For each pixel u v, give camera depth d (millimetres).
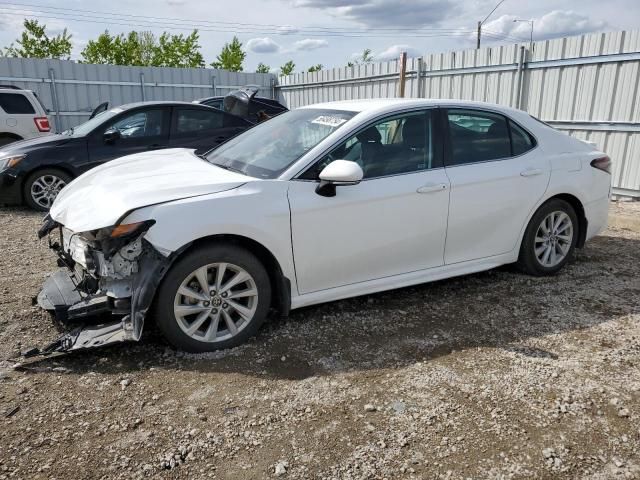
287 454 2410
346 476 2281
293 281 3457
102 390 2877
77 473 2268
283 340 3453
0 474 2246
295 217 3340
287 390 2898
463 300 4164
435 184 3818
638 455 2434
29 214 7371
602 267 5027
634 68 8188
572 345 3453
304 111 4293
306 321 3732
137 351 3291
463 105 4137
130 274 3113
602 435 2566
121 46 30359
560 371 3127
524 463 2371
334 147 3561
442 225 3916
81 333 3197
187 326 3215
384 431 2576
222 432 2553
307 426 2605
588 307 4066
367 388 2932
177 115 7934
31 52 27031
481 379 3035
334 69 16062
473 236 4125
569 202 4695
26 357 3047
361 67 14766
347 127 3645
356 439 2514
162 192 3180
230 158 4012
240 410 2723
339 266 3582
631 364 3217
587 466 2361
